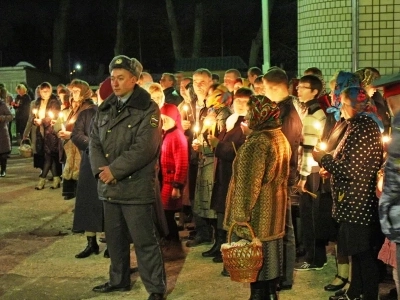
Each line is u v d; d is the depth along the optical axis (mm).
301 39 9453
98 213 6535
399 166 3662
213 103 6617
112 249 5684
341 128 5156
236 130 6109
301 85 5918
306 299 5453
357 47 8344
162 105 6938
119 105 5391
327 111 5617
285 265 5570
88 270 6418
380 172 4641
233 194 4785
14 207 9586
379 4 8180
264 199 4652
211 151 6707
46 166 10961
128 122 5281
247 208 4574
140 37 38594
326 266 6332
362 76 5812
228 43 37938
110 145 5328
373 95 5797
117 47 34031
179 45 32438
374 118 4785
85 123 6477
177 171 6906
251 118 4711
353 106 4758
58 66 35125
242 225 4617
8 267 6574
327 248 7047
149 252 5379
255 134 4676
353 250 4789
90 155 5492
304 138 5773
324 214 5891
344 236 4852
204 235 7281
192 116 7727
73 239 7672
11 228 8281
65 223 8508
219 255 6578
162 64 39156
